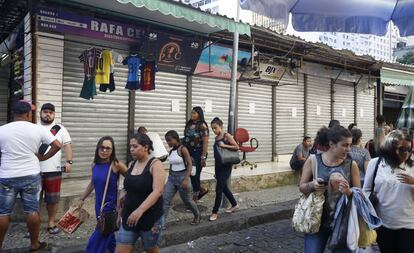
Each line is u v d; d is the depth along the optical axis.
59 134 5.50
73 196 6.27
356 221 3.17
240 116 10.75
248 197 8.34
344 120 14.05
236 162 6.54
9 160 4.55
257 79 10.45
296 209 3.43
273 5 7.85
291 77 11.91
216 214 6.54
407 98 11.40
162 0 6.23
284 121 11.93
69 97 7.69
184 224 6.25
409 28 8.46
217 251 5.50
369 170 3.67
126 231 3.76
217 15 6.98
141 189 3.76
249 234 6.34
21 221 6.11
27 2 6.87
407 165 3.53
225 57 9.91
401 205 3.43
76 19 7.31
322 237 3.38
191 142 6.80
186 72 9.38
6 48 9.06
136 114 8.70
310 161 3.49
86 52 7.12
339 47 12.23
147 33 8.22
